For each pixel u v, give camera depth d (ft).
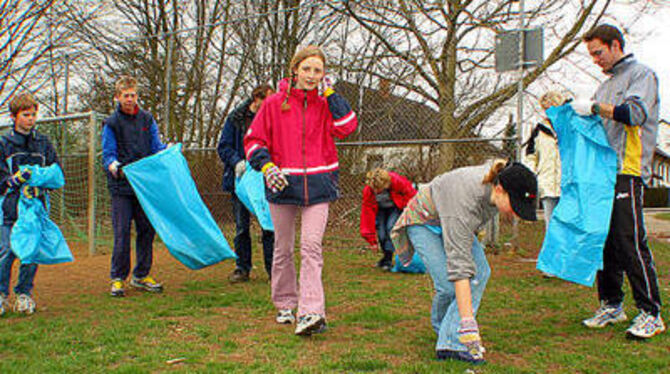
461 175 9.04
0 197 13.15
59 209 30.27
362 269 20.18
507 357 9.72
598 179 10.97
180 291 16.17
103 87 43.60
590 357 9.68
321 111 11.41
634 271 10.91
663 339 10.61
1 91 50.42
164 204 15.46
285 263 12.01
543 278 17.69
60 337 10.88
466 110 24.82
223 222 30.32
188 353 9.78
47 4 46.75
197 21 46.11
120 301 14.66
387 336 11.12
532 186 8.27
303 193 11.06
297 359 9.50
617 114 10.79
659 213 86.63
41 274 19.22
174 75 38.27
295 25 35.32
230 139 17.13
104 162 15.61
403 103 26.25
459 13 30.07
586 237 10.76
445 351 9.46
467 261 8.93
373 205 19.33
